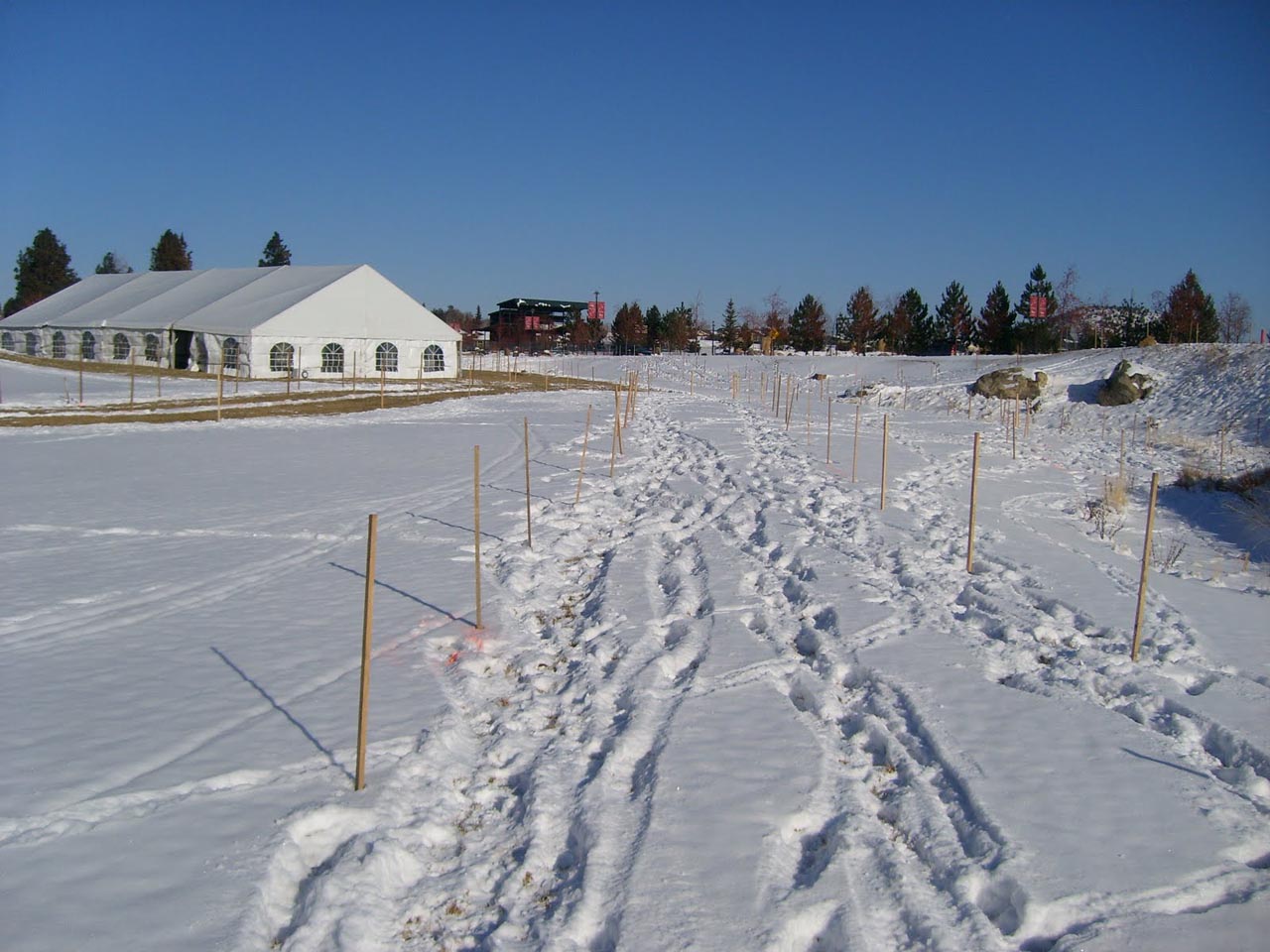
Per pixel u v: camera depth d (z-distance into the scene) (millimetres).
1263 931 4469
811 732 6703
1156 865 4977
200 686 7434
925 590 10328
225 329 49969
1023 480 19953
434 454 21953
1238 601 10328
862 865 5043
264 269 59781
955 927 4523
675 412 35625
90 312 59625
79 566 11297
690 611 9828
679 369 63250
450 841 5434
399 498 16062
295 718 6805
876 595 10000
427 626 9078
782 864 5059
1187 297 56000
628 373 60062
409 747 6367
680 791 5766
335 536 13070
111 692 7277
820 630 9000
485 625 9148
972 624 9250
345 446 23484
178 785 5715
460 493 16578
